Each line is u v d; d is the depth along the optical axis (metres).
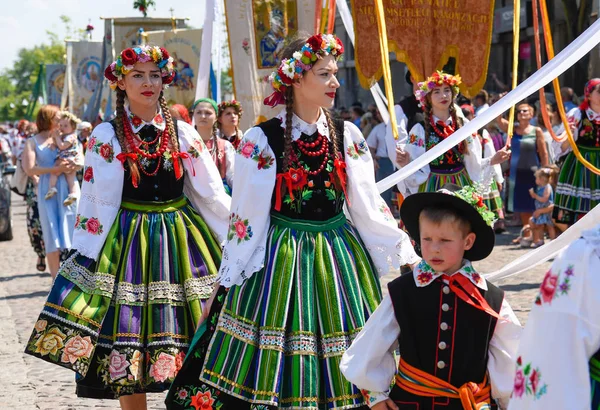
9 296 10.97
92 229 5.39
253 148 4.75
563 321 2.81
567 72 18.23
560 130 13.00
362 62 7.03
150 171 5.48
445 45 7.50
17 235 19.12
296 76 4.72
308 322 4.62
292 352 4.61
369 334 3.99
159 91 5.53
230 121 9.15
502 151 8.09
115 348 5.25
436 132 8.21
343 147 4.92
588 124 10.12
